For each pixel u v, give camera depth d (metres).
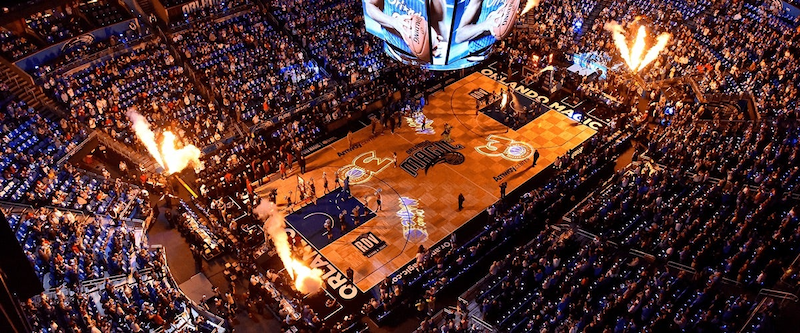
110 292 38.91
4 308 18.16
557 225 46.16
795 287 37.53
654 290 38.97
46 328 35.12
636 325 37.84
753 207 43.09
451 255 44.12
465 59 47.09
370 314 41.44
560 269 41.53
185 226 46.00
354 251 45.56
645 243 42.19
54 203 44.44
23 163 46.78
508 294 40.53
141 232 45.59
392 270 44.22
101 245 42.75
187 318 39.09
